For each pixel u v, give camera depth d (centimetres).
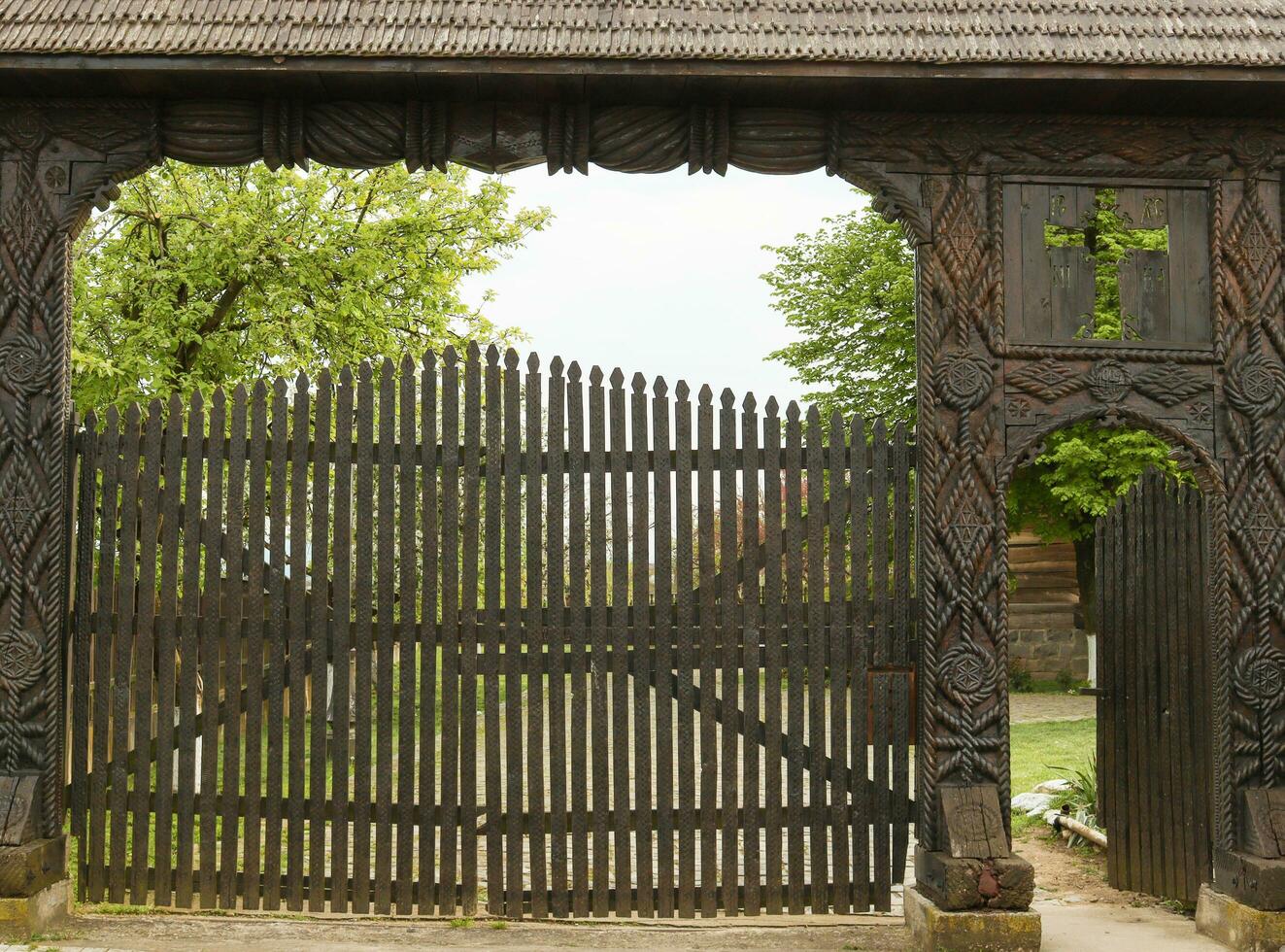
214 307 1505
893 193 598
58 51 550
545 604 638
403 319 1608
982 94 581
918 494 604
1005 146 600
